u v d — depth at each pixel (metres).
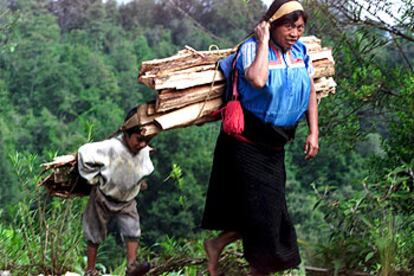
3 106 57.94
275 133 5.70
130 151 6.32
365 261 7.05
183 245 8.07
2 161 41.72
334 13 10.12
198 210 44.94
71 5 75.50
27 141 55.00
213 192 5.92
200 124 5.94
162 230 44.09
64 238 7.38
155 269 7.46
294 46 5.82
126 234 6.48
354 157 31.23
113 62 70.62
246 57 5.60
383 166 9.76
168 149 49.31
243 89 5.64
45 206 7.23
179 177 8.53
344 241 7.20
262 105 5.62
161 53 71.38
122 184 6.31
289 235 5.93
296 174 31.81
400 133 9.64
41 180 7.03
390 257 6.94
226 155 5.82
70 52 66.88
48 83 63.97
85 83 65.00
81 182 6.74
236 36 27.92
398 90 10.12
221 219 5.93
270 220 5.76
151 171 6.42
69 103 62.91
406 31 10.27
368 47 10.12
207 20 29.53
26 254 7.61
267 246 5.78
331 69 6.66
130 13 76.94
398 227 7.90
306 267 7.19
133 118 6.11
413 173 8.32
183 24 72.00
